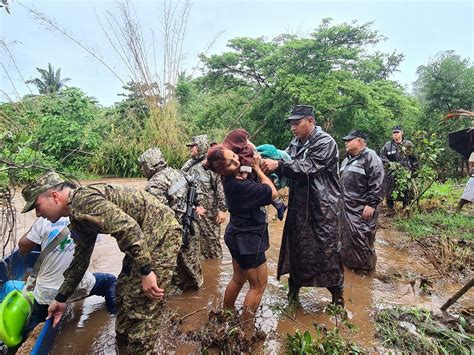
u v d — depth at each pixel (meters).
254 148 3.17
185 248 4.00
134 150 12.99
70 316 3.55
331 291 3.69
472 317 3.65
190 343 3.12
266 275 3.24
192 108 18.50
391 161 8.30
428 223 7.09
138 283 2.74
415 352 3.00
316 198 3.52
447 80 18.12
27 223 6.16
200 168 5.11
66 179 2.82
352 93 14.59
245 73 16.70
